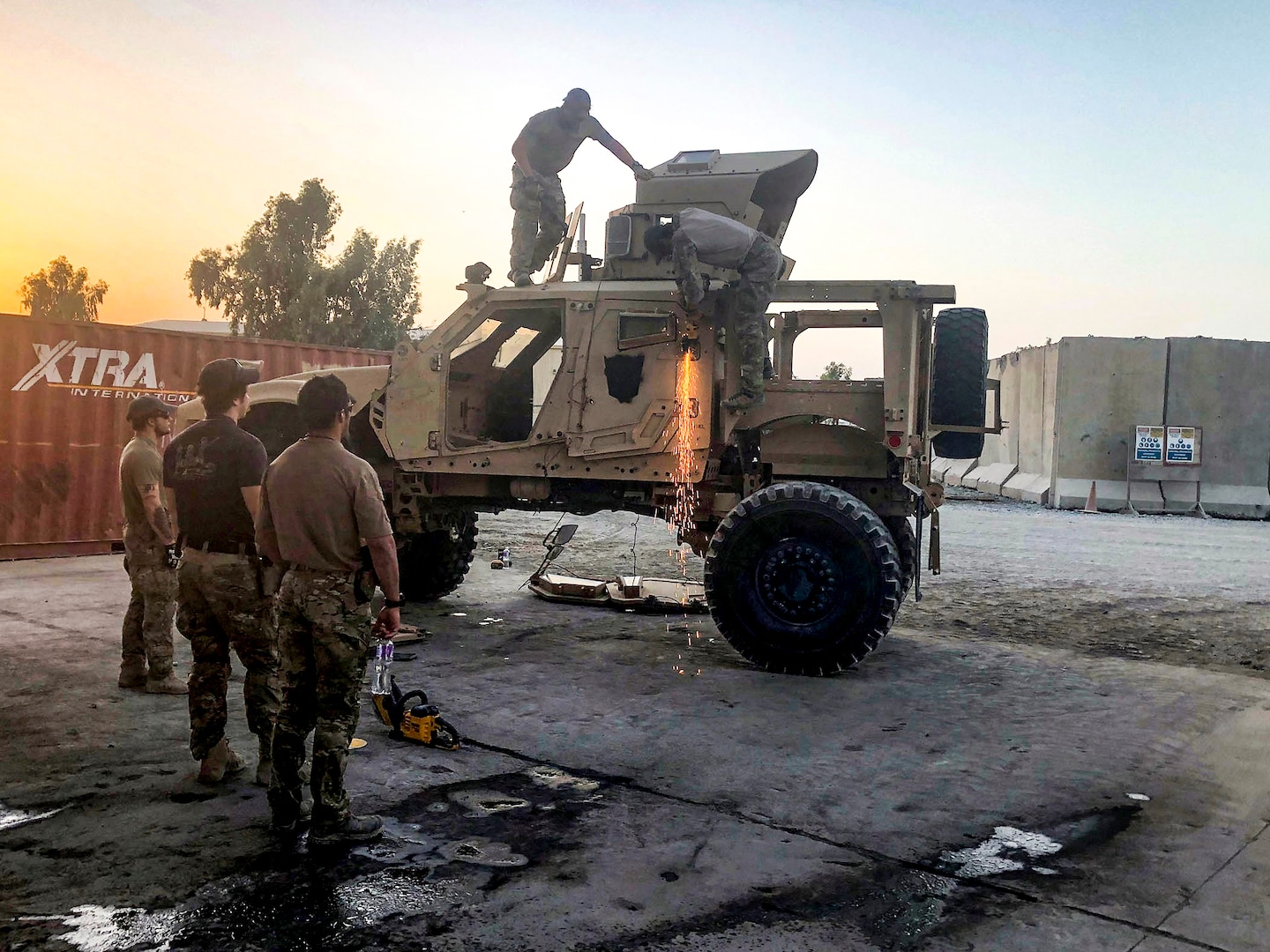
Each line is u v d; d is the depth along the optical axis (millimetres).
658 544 11781
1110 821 3494
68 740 4168
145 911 2686
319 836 3113
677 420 6102
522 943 2555
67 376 9953
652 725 4578
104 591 7914
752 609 5680
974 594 8805
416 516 7047
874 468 6203
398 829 3287
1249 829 3426
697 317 5953
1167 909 2818
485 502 7285
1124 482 19188
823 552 5570
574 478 6527
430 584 7770
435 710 4211
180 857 3037
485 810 3482
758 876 2992
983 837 3334
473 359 7195
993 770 4031
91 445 10164
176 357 10727
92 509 10188
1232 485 18797
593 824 3375
